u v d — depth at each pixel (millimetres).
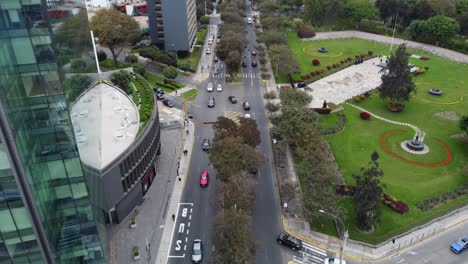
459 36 191500
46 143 45375
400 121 119812
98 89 100125
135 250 72188
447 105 129625
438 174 94938
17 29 38844
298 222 80875
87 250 55594
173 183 92312
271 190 90188
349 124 118000
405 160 100375
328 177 77750
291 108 99062
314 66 164375
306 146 91188
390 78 123312
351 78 152375
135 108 96688
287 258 72688
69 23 53969
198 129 115750
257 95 138750
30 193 42250
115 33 154000
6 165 39656
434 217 80750
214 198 86625
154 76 153500
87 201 51594
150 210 83938
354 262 71688
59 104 44469
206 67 164000
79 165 48438
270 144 108250
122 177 77000
